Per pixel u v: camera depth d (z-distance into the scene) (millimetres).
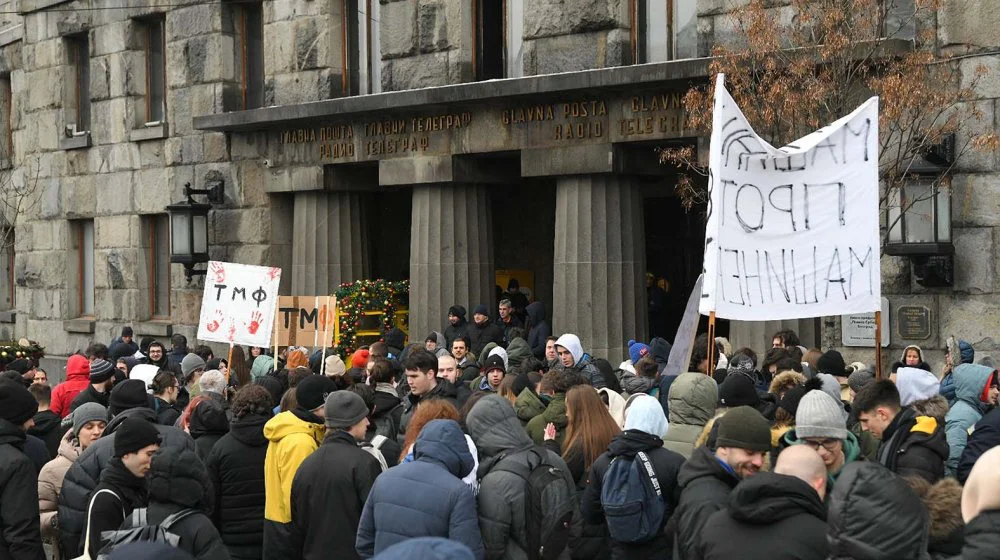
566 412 8461
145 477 6629
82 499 7953
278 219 21516
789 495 4969
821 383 8398
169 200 23344
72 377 12953
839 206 9273
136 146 24156
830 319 14367
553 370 9188
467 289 18859
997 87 13094
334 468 7426
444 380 10508
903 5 14102
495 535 6543
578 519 6977
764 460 6066
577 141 16938
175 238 21672
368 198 23594
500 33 18359
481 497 6621
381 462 7746
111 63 24734
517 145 17625
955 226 13375
